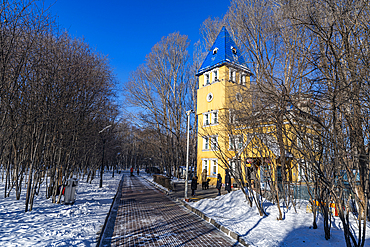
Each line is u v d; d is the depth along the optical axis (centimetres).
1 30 762
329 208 670
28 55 864
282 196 1141
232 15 1504
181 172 4044
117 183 2809
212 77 2659
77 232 682
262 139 950
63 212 933
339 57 493
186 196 1474
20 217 821
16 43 820
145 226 845
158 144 3794
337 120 528
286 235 704
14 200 1169
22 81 940
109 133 2625
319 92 505
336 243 621
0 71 786
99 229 743
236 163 1111
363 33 540
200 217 1043
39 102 972
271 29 998
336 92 473
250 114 934
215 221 907
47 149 1211
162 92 3791
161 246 632
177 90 3862
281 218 864
